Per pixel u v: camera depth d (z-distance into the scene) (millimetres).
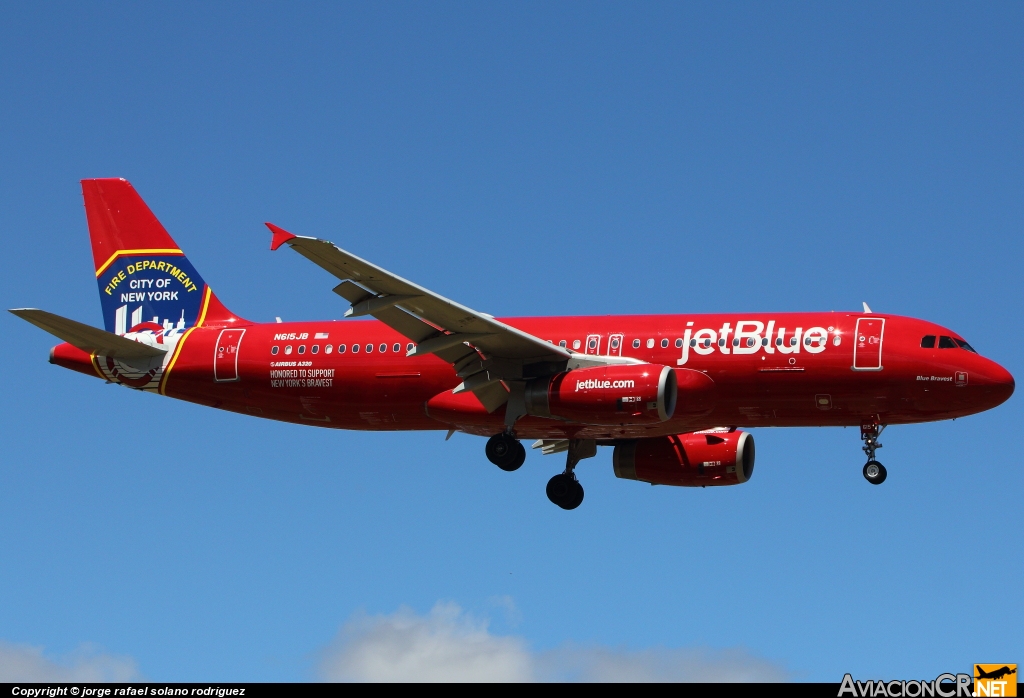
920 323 77875
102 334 84625
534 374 78562
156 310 90125
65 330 84062
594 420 77125
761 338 77875
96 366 88125
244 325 88438
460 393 79938
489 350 77562
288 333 85812
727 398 78250
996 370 76250
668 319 80375
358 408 84375
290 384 84750
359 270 68375
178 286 90250
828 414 78188
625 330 80250
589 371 77062
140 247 91062
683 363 78438
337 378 83875
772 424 79875
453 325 74500
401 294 71250
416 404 83125
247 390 85938
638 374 75875
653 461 85562
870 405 77188
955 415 77812
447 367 82125
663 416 76250
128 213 91625
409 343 83250
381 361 83250
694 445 85250
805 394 77375
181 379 86812
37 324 83312
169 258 90688
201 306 89688
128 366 87688
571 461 86438
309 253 66375
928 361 76000
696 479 85125
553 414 77438
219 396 86938
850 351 76562
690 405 78188
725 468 84625
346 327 85250
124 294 90688
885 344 76438
